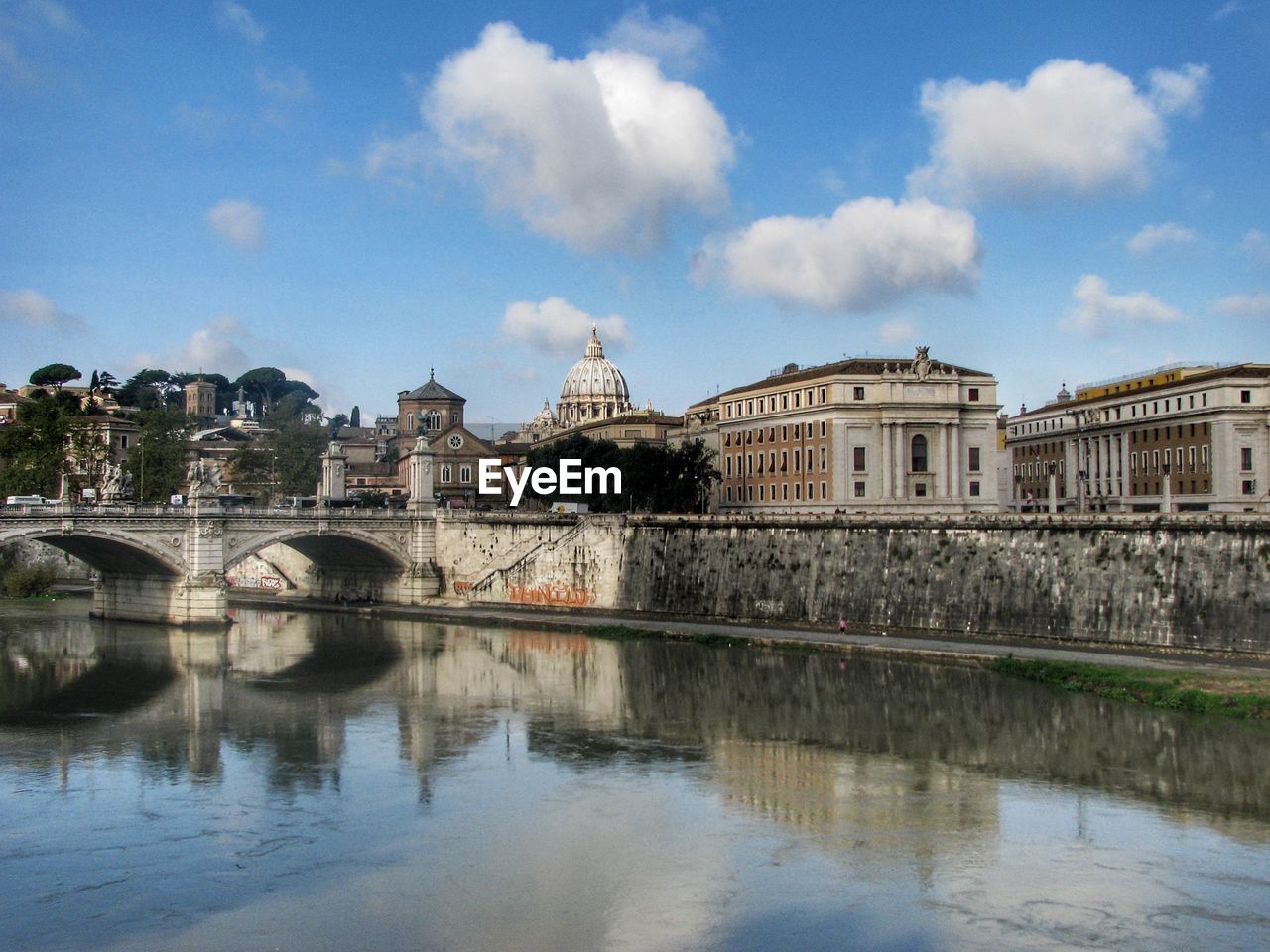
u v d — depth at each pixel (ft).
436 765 257.14
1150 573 359.05
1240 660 329.52
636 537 516.73
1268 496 502.38
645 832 210.59
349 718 303.68
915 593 419.95
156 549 473.67
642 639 442.09
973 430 581.94
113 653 415.23
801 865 193.88
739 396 651.25
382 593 586.45
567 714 306.55
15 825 216.95
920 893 181.68
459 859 198.29
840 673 357.41
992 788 233.55
